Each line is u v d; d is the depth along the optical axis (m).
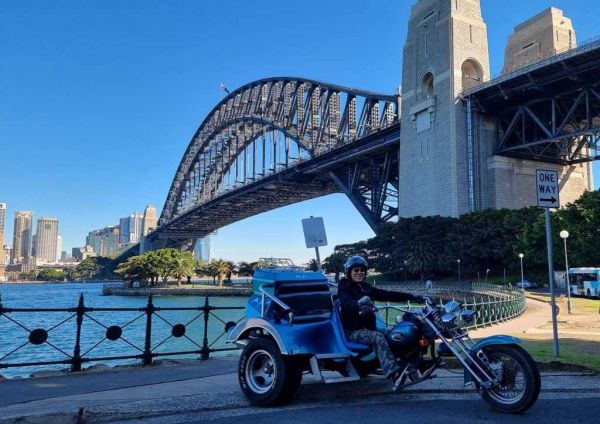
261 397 6.38
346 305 6.39
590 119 61.53
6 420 5.58
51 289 190.38
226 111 145.50
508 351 5.66
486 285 55.19
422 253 69.94
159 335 36.19
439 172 73.44
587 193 56.88
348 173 97.31
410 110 79.69
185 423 5.66
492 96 69.38
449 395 6.66
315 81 104.19
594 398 6.38
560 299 38.69
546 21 85.06
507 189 73.31
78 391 7.50
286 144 111.06
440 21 76.88
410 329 6.02
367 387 7.15
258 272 7.41
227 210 144.25
